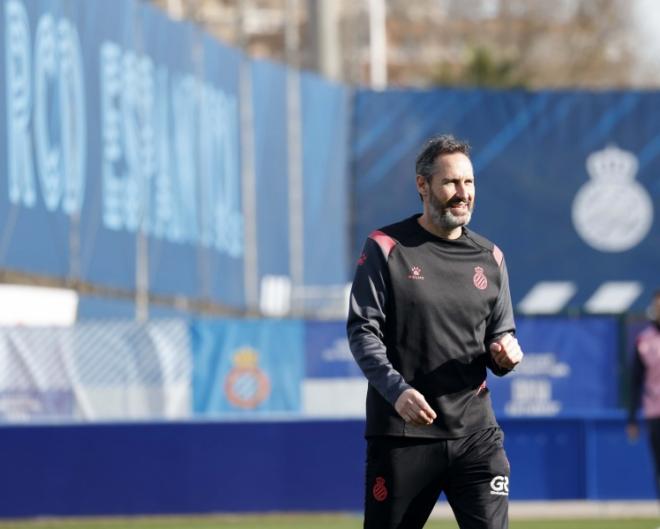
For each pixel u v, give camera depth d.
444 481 21.73
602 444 59.12
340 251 96.19
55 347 61.81
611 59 198.62
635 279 97.12
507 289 21.95
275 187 90.12
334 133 96.00
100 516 55.09
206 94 82.06
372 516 21.75
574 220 97.31
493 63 184.12
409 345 21.36
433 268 21.41
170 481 55.38
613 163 97.38
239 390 63.28
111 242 69.12
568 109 97.50
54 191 63.22
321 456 55.78
